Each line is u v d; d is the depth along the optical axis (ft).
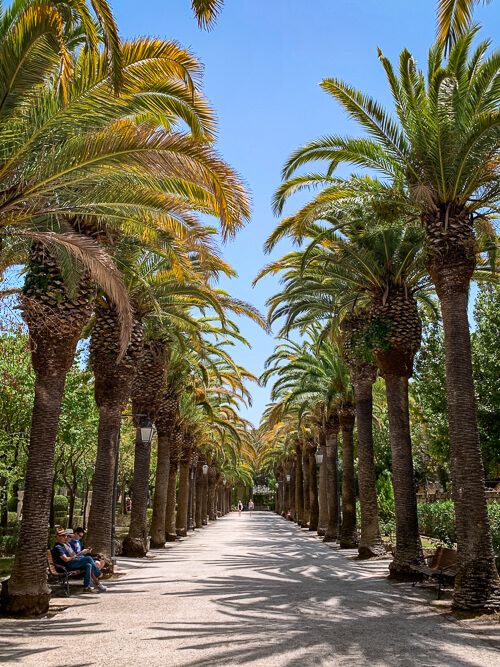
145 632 26.03
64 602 34.53
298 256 59.16
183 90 28.96
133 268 46.55
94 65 26.58
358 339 53.31
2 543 69.36
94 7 20.27
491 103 35.60
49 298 33.73
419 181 35.45
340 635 25.23
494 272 46.55
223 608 32.12
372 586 40.47
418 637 24.89
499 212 38.45
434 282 36.55
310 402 93.09
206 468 141.28
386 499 104.63
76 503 170.91
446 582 36.78
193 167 28.71
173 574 48.39
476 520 31.63
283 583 42.34
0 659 21.20
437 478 131.34
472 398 33.81
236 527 148.05
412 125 37.11
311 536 106.01
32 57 24.75
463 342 34.50
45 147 28.63
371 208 42.14
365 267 48.70
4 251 36.52
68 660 21.06
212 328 73.92
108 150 27.76
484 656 21.72
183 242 40.68
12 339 49.39
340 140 41.14
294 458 181.47
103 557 45.83
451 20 24.17
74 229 36.27
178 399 84.99
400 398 47.67
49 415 33.42
